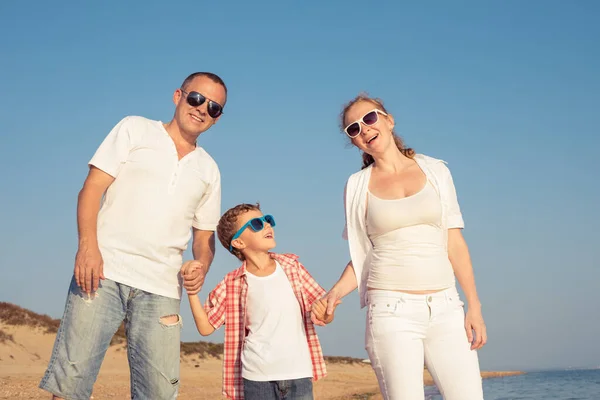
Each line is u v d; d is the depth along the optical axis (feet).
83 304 13.12
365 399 50.62
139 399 13.78
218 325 13.97
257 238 13.84
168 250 13.89
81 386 13.07
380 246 13.70
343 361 150.61
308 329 13.96
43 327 95.81
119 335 99.91
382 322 13.21
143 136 14.11
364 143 14.29
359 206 14.21
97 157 13.65
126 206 13.66
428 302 13.17
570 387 108.58
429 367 13.42
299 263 14.29
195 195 14.38
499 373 219.41
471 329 13.52
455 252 14.05
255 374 13.21
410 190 13.73
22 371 64.85
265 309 13.57
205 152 15.19
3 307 96.07
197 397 47.50
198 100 14.40
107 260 13.38
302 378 13.19
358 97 14.60
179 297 14.20
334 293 13.99
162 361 13.64
